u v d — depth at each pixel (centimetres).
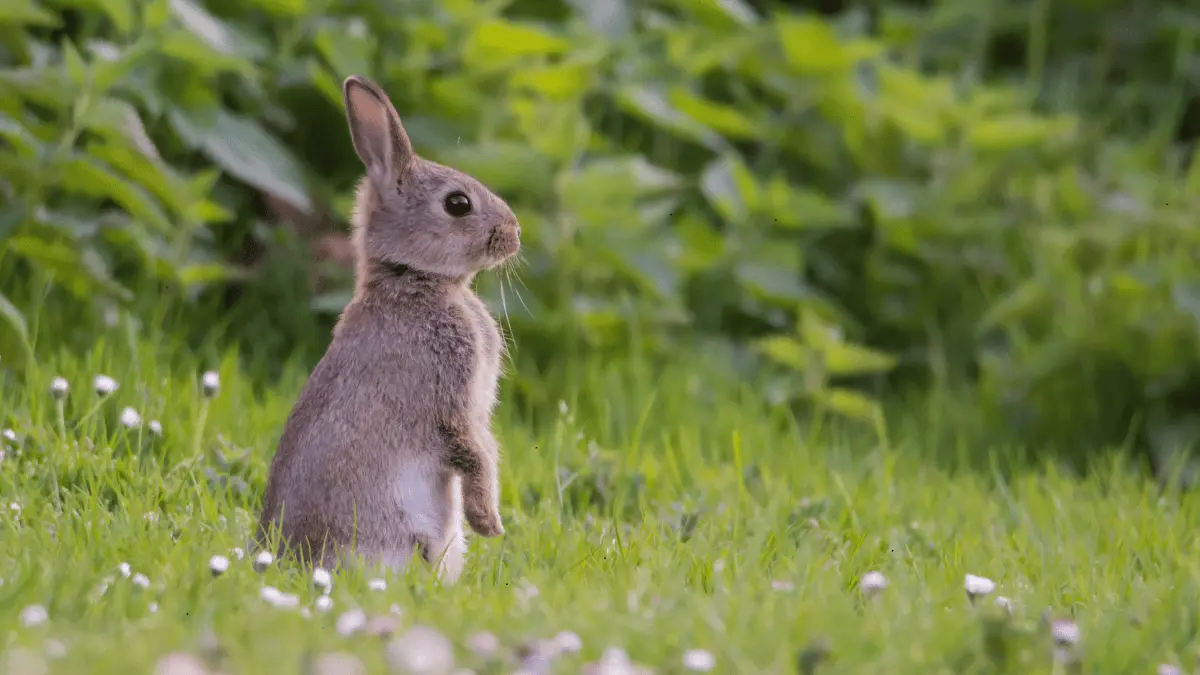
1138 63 1733
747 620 622
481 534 766
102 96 1086
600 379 1191
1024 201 1459
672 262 1280
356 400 755
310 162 1316
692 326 1343
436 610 627
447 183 811
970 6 1686
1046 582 768
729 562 755
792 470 1035
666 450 1020
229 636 566
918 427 1273
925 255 1406
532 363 1200
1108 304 1253
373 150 813
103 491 833
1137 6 1739
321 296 1216
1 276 1073
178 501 834
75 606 602
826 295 1445
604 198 1240
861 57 1442
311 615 620
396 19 1316
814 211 1346
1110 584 779
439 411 763
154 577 669
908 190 1410
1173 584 762
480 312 817
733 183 1343
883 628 625
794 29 1419
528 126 1255
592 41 1316
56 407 932
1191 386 1242
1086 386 1256
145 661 521
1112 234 1326
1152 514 957
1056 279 1319
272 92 1281
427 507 756
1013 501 991
